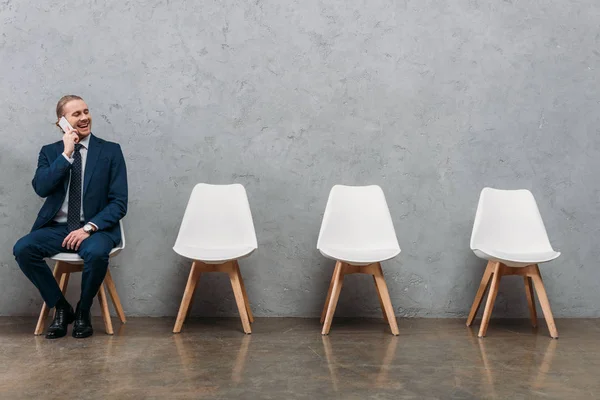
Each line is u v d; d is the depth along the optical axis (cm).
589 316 413
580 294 413
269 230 413
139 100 413
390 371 276
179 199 413
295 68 413
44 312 349
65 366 279
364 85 414
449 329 374
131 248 411
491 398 238
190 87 413
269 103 414
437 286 413
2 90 410
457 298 413
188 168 412
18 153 410
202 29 413
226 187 395
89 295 341
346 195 395
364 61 414
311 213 412
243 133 413
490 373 274
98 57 412
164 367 278
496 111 416
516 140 415
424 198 414
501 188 415
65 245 344
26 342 328
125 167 377
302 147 413
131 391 242
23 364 282
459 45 415
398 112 414
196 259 351
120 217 362
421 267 412
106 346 319
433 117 414
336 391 245
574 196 415
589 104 415
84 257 336
